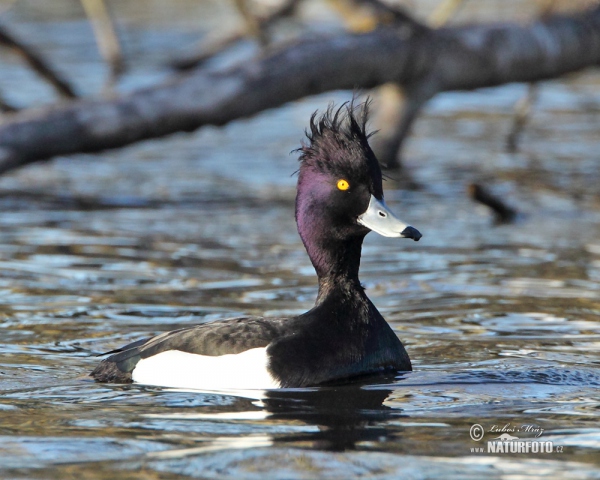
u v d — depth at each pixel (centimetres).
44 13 3669
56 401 704
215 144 2161
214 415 671
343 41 1697
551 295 1062
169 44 3073
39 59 1850
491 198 1491
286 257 1262
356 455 598
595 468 579
